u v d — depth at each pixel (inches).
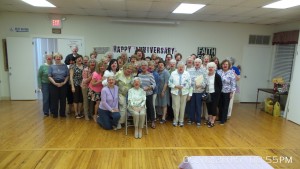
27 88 242.2
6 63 239.0
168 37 253.3
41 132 147.7
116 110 149.9
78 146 128.0
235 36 260.7
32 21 233.1
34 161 109.8
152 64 160.9
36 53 269.4
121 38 248.1
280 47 255.8
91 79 164.7
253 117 202.4
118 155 118.7
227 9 189.5
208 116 177.8
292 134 158.9
